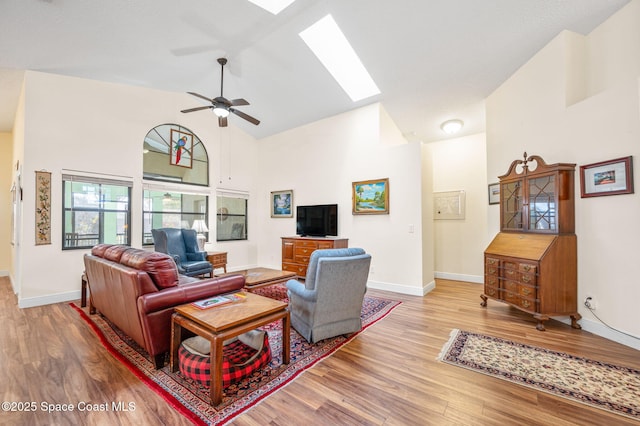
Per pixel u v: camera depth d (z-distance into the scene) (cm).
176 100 516
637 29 248
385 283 448
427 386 184
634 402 167
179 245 466
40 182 367
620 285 246
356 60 401
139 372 200
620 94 245
